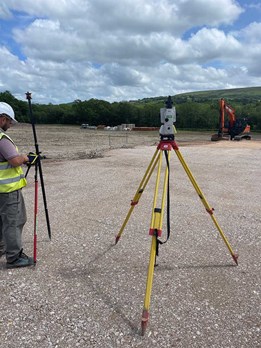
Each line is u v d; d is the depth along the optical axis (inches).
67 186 324.5
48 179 358.0
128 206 256.4
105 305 125.4
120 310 122.5
